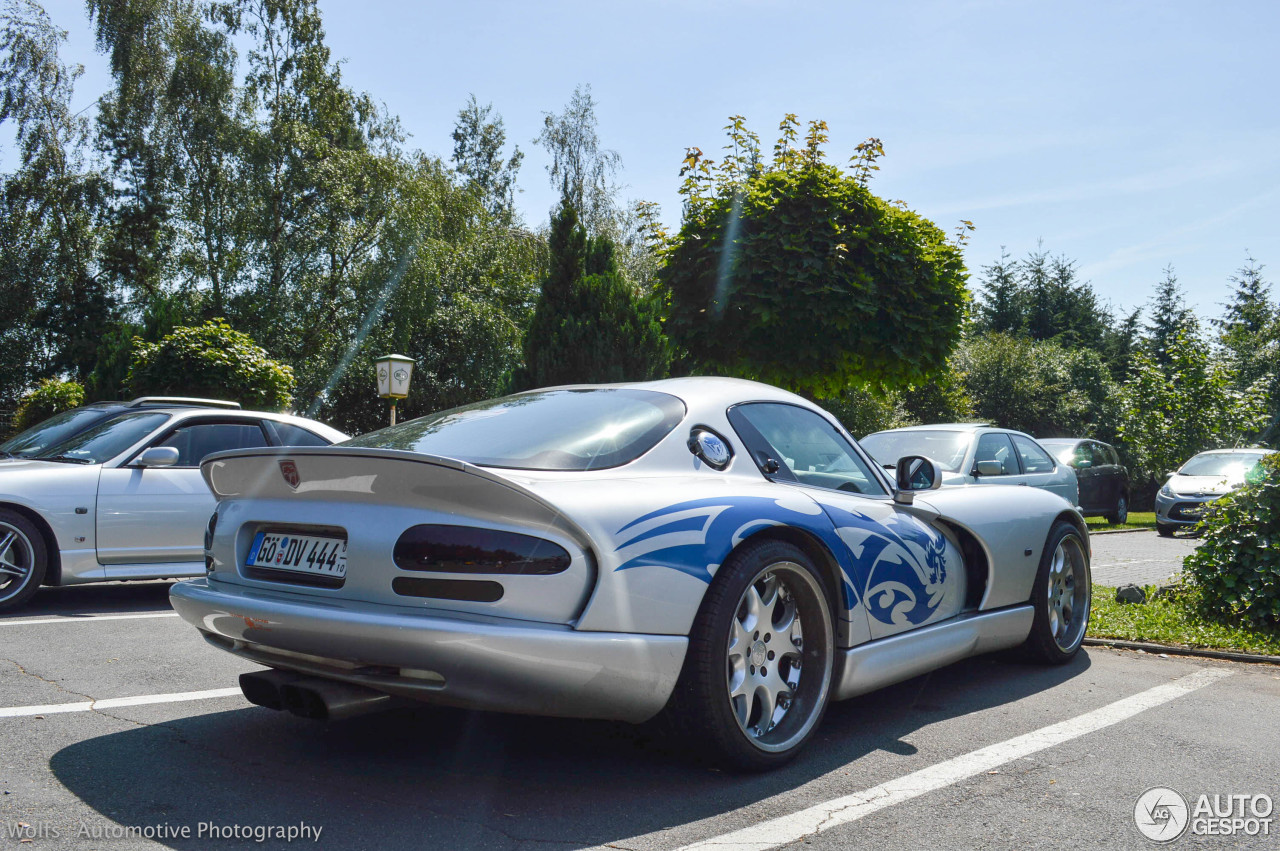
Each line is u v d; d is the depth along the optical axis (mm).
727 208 11227
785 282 10609
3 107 31703
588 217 30625
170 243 30188
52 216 32438
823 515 3369
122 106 30547
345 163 28938
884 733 3535
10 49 31906
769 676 3129
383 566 2676
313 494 2943
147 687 4039
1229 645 5188
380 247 28281
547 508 2602
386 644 2566
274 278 28375
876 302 10766
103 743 3227
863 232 10742
